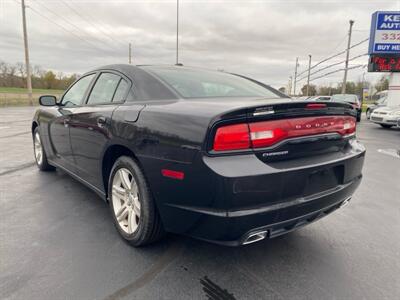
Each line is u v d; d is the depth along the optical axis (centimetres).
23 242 264
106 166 294
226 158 188
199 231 206
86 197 374
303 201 208
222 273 227
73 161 360
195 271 228
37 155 505
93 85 347
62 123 372
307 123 216
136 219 256
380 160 665
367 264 243
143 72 290
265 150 196
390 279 224
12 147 716
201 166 188
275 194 195
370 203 386
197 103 223
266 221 195
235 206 186
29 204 350
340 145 249
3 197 371
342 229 307
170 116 214
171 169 206
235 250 260
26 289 203
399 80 1861
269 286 213
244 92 303
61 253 248
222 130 187
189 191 198
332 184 235
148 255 247
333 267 238
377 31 1844
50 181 438
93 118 296
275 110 199
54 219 312
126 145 245
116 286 209
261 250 261
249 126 192
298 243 275
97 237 275
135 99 270
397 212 355
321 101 222
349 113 259
